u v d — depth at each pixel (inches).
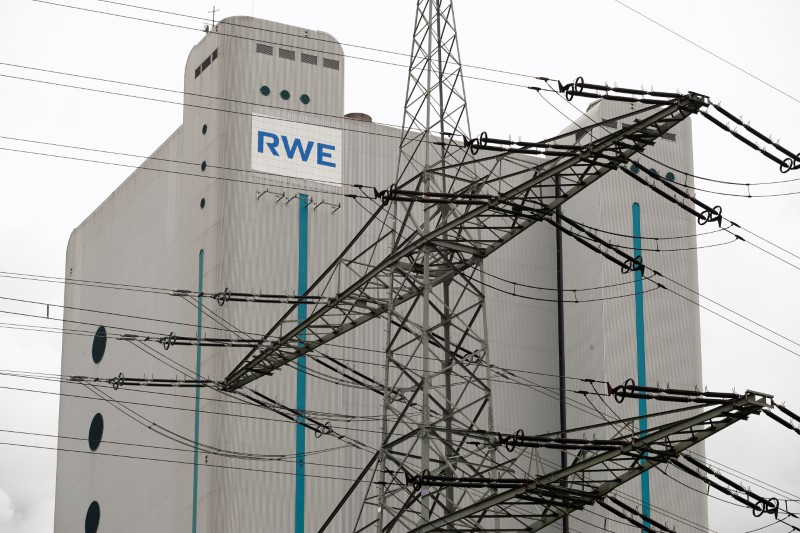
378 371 3316.9
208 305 3198.8
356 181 3398.1
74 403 4097.0
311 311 3230.8
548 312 3703.3
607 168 1963.6
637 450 1764.3
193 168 3408.0
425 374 1966.0
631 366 3597.4
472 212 1920.5
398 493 3218.5
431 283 2053.4
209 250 3245.6
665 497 3580.2
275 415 3129.9
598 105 3730.3
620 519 3511.3
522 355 3619.6
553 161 1955.0
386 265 2026.3
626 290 3644.2
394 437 3280.0
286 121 3319.4
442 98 2156.7
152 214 3700.8
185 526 3174.2
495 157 1995.6
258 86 3307.1
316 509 3120.1
